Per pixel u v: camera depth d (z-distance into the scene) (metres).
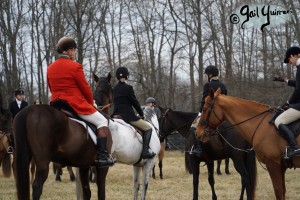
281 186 7.63
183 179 14.48
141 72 34.56
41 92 33.12
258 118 7.95
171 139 20.41
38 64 32.03
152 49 34.44
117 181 14.05
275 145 7.60
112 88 9.20
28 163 6.37
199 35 30.34
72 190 12.20
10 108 12.66
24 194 6.27
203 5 30.84
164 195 11.29
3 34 29.50
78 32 26.78
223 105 8.11
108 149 7.77
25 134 6.37
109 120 7.82
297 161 7.44
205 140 8.30
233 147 8.94
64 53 7.24
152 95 31.78
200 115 8.67
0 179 14.41
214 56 31.20
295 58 7.64
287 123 7.49
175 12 32.75
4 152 10.76
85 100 7.23
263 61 27.55
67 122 6.73
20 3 30.77
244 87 26.27
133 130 8.70
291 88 23.91
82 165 7.23
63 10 29.94
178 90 36.78
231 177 14.86
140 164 9.07
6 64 28.91
